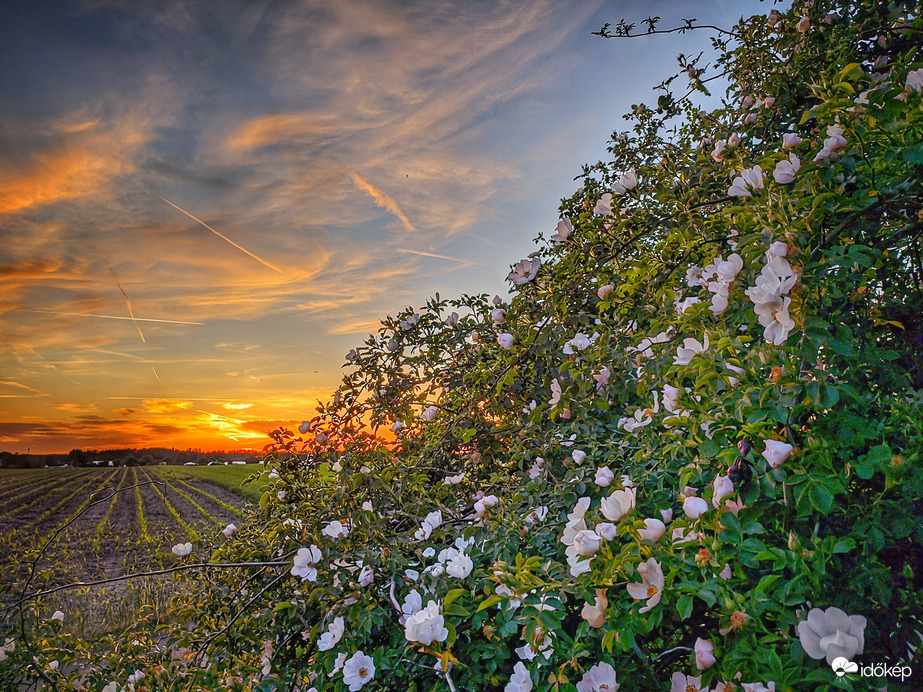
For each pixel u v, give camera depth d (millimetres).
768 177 1514
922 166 1229
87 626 4371
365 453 2609
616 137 3537
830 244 1307
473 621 1599
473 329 3152
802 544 1144
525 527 1936
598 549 1336
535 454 2363
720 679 1156
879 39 2129
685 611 1180
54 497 18094
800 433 1254
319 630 2082
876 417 1382
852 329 1506
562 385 2299
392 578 1984
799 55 2410
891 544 1327
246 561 2488
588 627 1365
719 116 2746
